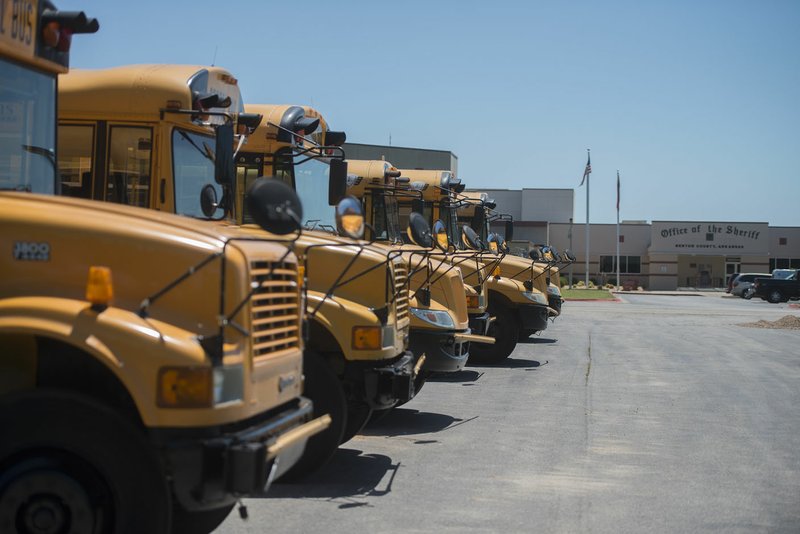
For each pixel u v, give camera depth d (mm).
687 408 11844
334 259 7914
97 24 6152
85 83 8289
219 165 7508
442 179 18438
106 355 4465
